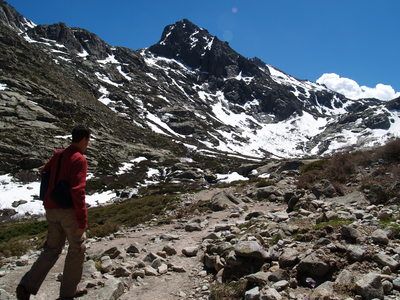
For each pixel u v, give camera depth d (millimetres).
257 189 17766
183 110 145625
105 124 87750
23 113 67688
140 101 145000
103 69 164000
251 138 164750
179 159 76875
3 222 32219
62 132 66062
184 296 6020
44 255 5145
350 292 4883
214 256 7207
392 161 14516
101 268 7312
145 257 8141
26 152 53625
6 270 7648
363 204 10969
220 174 59344
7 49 102938
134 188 46750
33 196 40781
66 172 4938
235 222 11680
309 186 15625
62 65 135875
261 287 5531
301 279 5559
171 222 14031
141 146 80125
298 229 7918
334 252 6059
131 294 6215
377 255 5586
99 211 22172
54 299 5719
